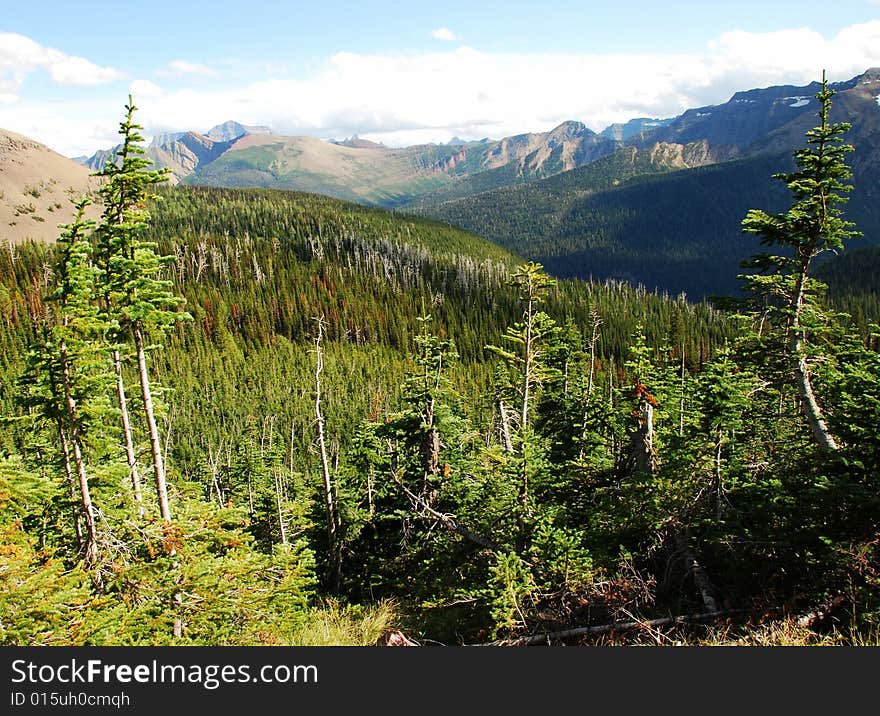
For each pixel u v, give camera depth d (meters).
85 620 8.80
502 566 12.16
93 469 11.91
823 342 15.30
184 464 80.06
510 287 18.77
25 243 164.88
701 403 12.38
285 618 12.76
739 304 15.94
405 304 148.62
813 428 13.59
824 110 14.33
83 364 10.73
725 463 12.13
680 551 12.06
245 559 12.32
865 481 9.94
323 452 25.08
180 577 11.13
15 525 9.60
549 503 15.94
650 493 12.55
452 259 195.50
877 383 10.52
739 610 10.20
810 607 9.52
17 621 7.96
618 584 11.98
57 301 11.26
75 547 11.88
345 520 24.08
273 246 182.12
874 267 167.75
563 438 21.52
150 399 13.24
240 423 88.62
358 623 13.59
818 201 14.34
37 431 11.87
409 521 21.67
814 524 10.19
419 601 16.95
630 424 16.45
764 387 15.01
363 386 106.69
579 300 143.38
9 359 87.56
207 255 160.88
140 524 11.87
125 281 12.25
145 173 12.23
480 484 20.08
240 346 123.44
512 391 21.03
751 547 10.96
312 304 140.75
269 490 42.16
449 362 21.16
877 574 8.84
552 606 12.28
